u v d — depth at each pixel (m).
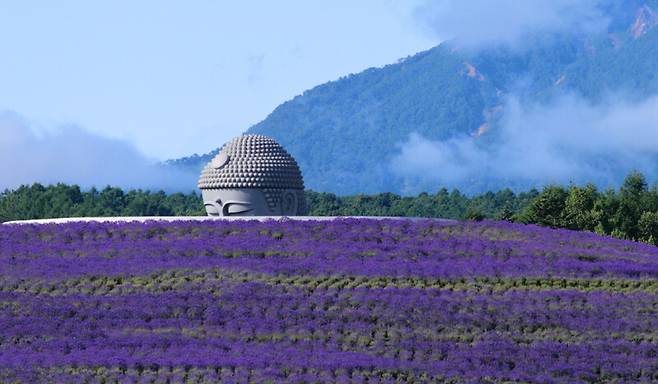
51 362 99.69
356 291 112.19
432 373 97.62
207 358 99.25
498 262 120.69
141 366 98.38
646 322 109.19
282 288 112.75
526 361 100.88
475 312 109.06
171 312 108.69
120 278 115.94
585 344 104.88
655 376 100.69
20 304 111.19
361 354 100.81
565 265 120.38
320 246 123.00
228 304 109.81
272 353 100.88
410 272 116.56
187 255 121.06
